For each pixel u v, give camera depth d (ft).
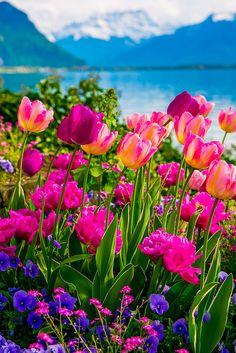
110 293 4.04
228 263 5.13
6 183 7.14
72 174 6.01
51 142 10.54
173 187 6.17
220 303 3.86
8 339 4.06
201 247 4.29
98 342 3.89
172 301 4.22
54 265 4.28
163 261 3.78
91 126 3.72
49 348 3.67
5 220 4.22
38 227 4.31
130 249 4.40
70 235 4.33
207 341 3.87
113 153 8.02
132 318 4.05
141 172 4.61
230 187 3.56
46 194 4.41
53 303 4.07
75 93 11.68
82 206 4.41
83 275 4.10
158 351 4.10
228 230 5.69
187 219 4.49
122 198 5.10
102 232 4.05
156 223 4.73
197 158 3.76
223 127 5.11
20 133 11.03
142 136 4.06
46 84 11.46
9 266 4.21
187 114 4.11
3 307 4.09
